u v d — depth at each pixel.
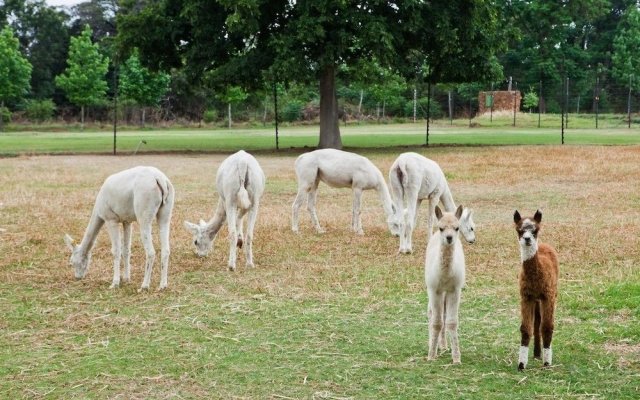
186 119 81.50
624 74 83.31
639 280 10.22
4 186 21.66
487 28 37.03
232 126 74.50
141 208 10.00
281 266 11.56
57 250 12.85
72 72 72.81
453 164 27.06
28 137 53.31
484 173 24.17
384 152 33.38
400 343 7.79
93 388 6.63
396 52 34.47
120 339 8.05
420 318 8.69
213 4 35.03
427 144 37.47
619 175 23.34
